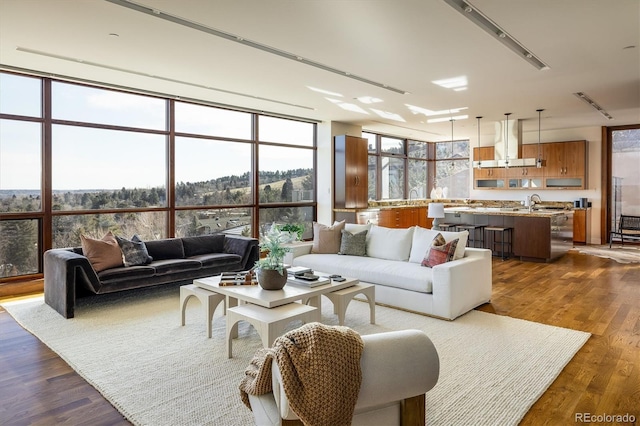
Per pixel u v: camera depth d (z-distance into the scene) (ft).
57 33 12.71
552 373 9.52
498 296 16.44
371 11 11.14
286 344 5.18
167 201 22.21
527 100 22.09
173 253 18.04
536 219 23.94
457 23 11.92
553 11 11.12
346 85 18.98
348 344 5.07
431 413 7.84
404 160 38.63
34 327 12.84
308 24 12.00
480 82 18.37
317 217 30.35
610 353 10.75
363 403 5.16
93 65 16.02
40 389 8.91
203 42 13.47
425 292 13.88
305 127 29.48
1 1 10.53
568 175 32.17
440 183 41.01
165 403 8.26
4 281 17.21
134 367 9.93
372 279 15.19
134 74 17.28
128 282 15.10
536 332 12.21
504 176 35.40
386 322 13.19
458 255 14.89
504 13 11.25
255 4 10.73
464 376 9.38
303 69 16.46
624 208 31.53
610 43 13.51
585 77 17.57
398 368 5.24
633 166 31.01
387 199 36.60
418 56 14.83
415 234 16.63
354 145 29.55
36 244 18.06
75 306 15.10
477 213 25.68
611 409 8.06
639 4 10.68
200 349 11.05
